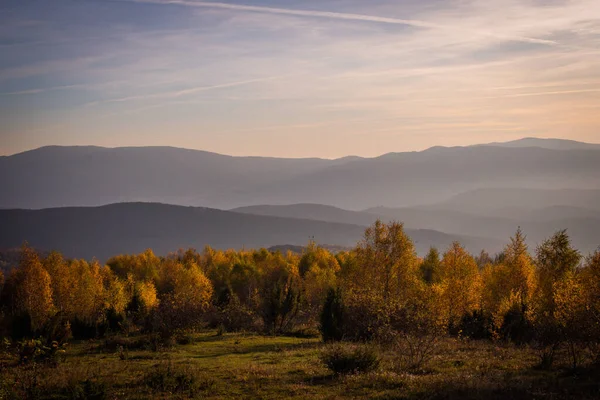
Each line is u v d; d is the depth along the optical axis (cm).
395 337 2725
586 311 2134
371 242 4916
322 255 8506
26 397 1736
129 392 1823
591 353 2230
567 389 1667
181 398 1739
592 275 2420
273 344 3475
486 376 1892
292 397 1712
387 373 2009
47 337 3002
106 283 7350
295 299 4475
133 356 2862
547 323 2425
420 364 2233
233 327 4684
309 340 3728
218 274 8425
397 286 4506
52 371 2156
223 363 2545
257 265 9200
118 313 4359
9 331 3033
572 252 4134
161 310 3825
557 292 2412
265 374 2142
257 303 5331
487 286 4819
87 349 3197
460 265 5066
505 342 3172
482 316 3922
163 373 1989
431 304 2762
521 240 4797
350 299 3538
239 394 1788
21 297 5147
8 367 2294
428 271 6419
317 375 2095
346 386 1845
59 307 5534
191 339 3550
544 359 2161
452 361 2362
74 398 1673
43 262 6334
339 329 3400
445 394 1628
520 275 4569
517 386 1703
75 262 8319
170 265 8144
